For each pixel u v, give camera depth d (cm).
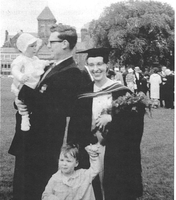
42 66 843
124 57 908
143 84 927
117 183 862
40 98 843
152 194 883
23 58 839
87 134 848
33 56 842
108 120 840
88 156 853
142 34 942
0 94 883
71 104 845
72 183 859
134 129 848
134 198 873
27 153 866
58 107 845
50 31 849
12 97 884
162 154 930
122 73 864
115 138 848
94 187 861
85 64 838
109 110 838
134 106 842
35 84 841
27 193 872
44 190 869
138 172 867
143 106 848
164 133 941
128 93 842
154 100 974
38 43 841
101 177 858
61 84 840
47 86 841
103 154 852
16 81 846
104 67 835
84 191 859
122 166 858
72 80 839
